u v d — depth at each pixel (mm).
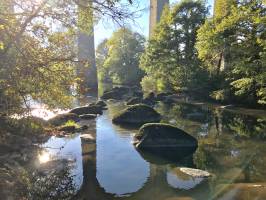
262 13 31453
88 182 13938
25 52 11289
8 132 16766
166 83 57094
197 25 53781
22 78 11234
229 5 38156
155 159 17688
